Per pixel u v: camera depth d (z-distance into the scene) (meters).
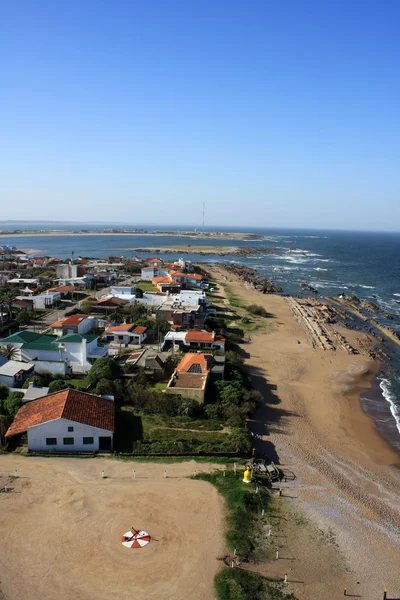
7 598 26.20
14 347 64.44
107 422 44.25
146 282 150.38
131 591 27.12
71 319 79.31
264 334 95.44
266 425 52.88
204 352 74.19
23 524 32.56
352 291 165.25
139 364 62.41
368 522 36.22
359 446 50.06
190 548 31.02
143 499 36.16
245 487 38.41
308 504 37.78
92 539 31.36
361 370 76.31
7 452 42.16
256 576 29.03
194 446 44.47
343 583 29.33
